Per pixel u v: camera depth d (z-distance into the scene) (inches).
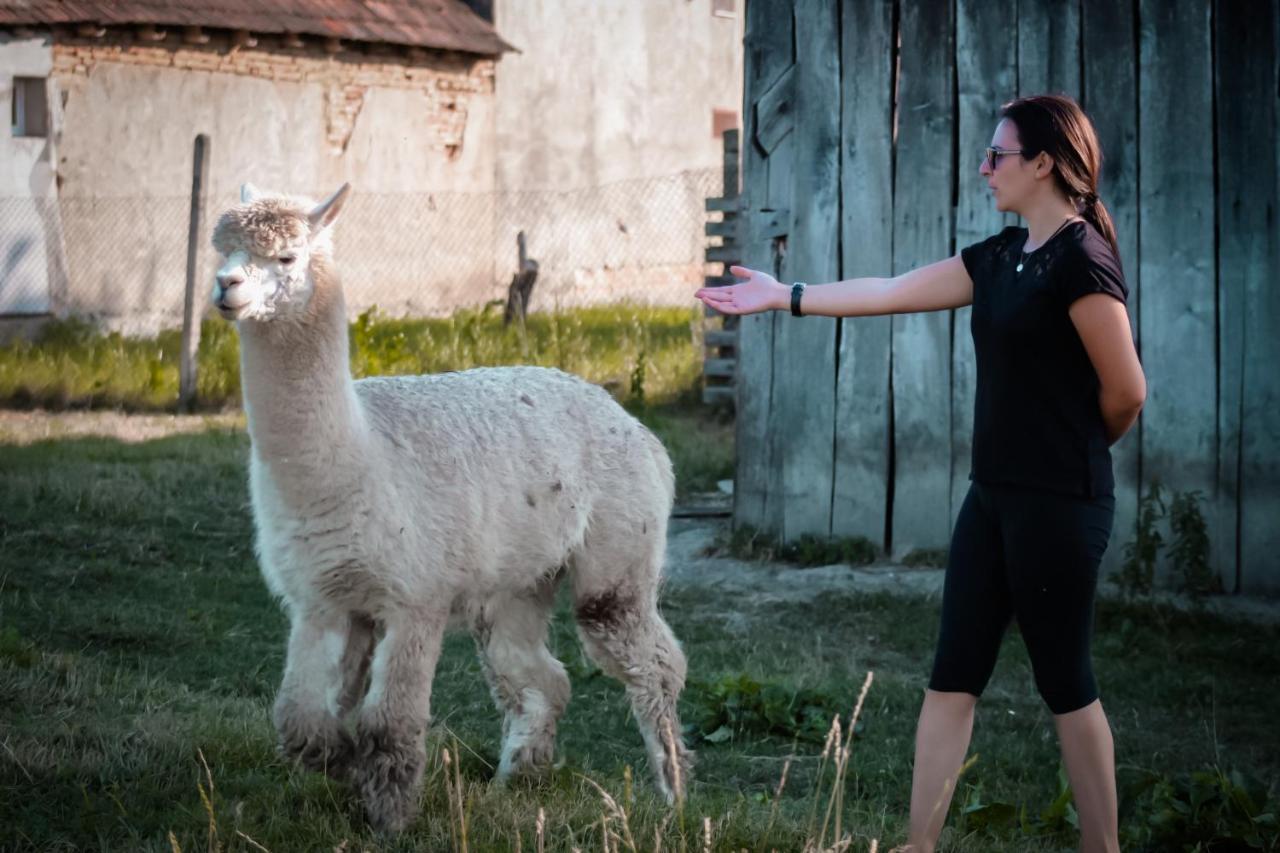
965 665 136.1
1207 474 307.4
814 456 341.1
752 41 346.9
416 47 748.6
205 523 327.3
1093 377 129.2
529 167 813.9
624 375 536.1
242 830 146.5
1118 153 311.9
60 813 152.2
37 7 616.4
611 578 180.7
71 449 392.8
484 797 162.7
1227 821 169.0
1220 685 249.4
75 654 218.2
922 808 136.0
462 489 161.8
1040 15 317.1
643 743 214.2
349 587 154.0
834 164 337.7
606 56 839.1
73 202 638.5
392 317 740.7
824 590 307.0
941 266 141.2
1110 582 308.5
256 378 148.8
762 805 178.4
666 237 875.4
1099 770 133.0
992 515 134.3
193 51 673.0
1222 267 305.0
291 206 150.3
